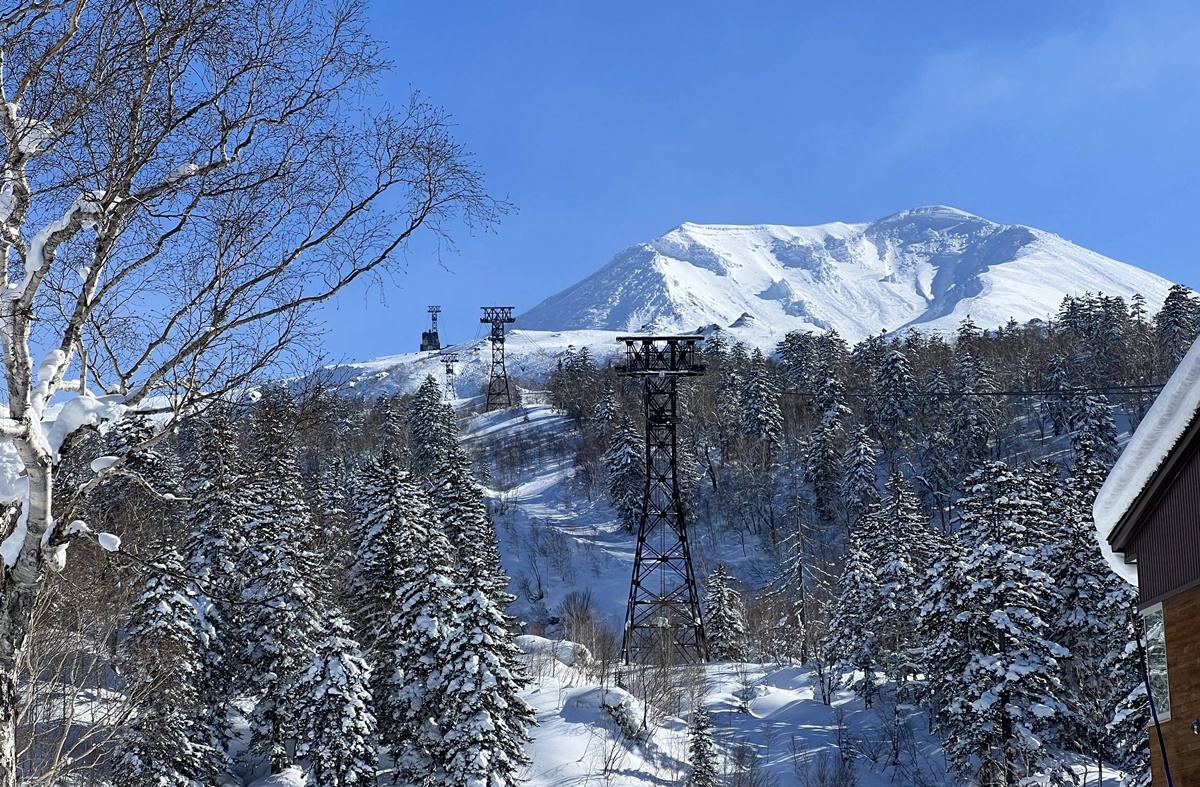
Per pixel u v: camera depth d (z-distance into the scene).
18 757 10.76
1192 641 10.41
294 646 45.09
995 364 125.56
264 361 10.25
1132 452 10.34
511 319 188.62
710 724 50.75
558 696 55.06
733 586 98.56
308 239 10.73
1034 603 43.38
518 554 106.75
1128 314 128.62
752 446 117.62
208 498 10.30
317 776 42.16
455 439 113.12
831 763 53.94
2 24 9.49
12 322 9.23
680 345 70.25
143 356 10.20
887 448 113.06
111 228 9.70
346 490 76.38
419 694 43.16
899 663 58.12
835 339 151.75
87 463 10.98
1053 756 43.66
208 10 9.88
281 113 10.54
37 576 9.60
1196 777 10.30
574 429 147.88
